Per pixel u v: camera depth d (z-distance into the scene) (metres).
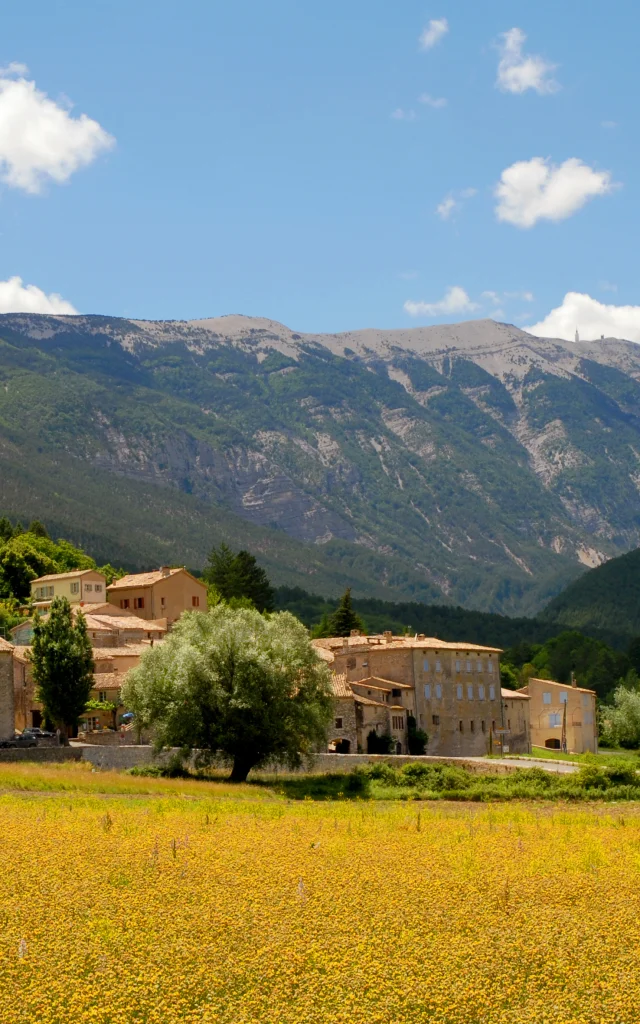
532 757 140.50
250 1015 23.77
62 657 108.81
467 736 153.62
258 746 92.06
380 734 135.50
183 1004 24.11
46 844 41.41
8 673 108.31
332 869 38.31
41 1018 23.25
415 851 43.84
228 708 90.75
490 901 34.16
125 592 177.50
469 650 156.88
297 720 93.81
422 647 148.50
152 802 64.62
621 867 42.41
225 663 93.06
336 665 153.00
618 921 31.59
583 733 174.50
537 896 35.50
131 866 37.84
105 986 24.92
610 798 84.06
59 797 65.31
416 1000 24.70
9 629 162.25
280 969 26.16
